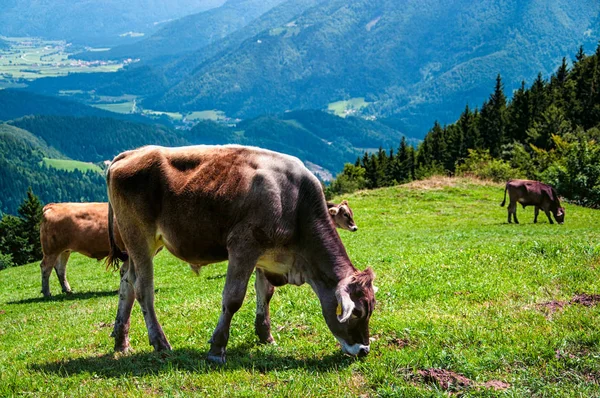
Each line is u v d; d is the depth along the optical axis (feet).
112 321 44.62
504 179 188.44
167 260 95.86
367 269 28.50
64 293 73.15
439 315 33.78
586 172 158.81
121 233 32.89
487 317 32.68
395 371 25.53
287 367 27.66
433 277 43.50
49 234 68.18
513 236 81.30
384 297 39.45
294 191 29.48
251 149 30.58
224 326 29.27
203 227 29.94
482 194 152.46
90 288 77.56
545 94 327.47
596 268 41.29
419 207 138.51
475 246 60.44
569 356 25.80
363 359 27.99
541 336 28.22
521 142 305.73
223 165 30.04
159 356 30.37
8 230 258.98
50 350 37.42
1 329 52.60
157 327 32.42
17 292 85.66
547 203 114.52
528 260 45.70
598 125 276.21
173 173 30.83
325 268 29.19
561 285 38.14
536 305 34.40
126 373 27.89
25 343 42.37
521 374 24.54
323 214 29.86
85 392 25.48
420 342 29.35
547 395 22.72
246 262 28.99
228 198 29.27
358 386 24.88
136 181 31.48
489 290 38.24
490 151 313.53
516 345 27.50
